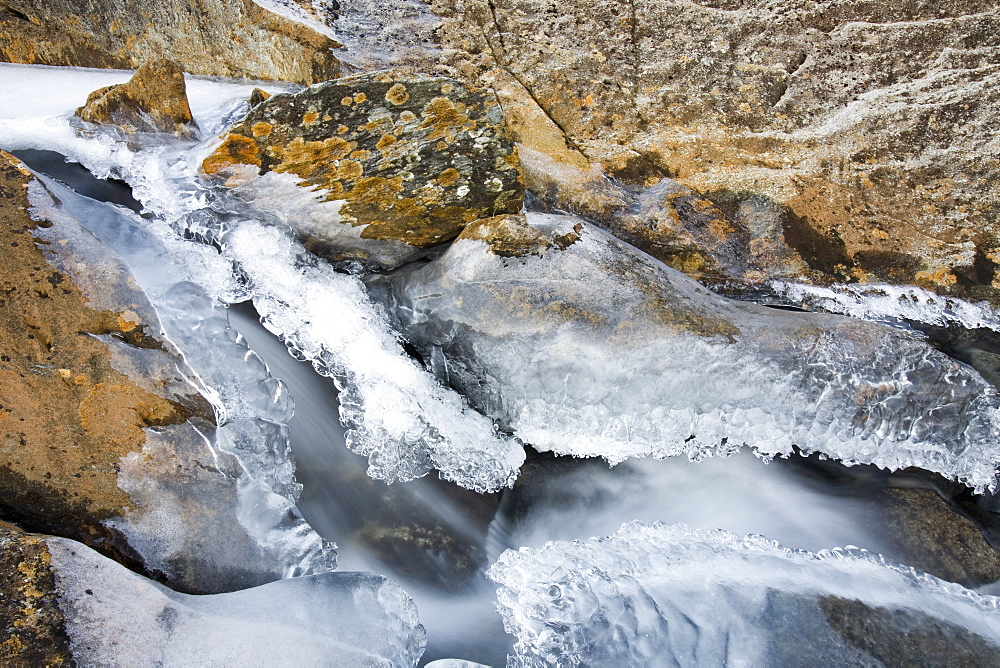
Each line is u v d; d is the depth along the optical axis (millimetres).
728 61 3051
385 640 1585
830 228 2703
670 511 2289
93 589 1438
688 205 2662
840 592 1854
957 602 1927
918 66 3098
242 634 1475
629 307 2066
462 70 2934
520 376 2121
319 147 2129
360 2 3033
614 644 1709
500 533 2170
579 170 2672
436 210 2299
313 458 2125
